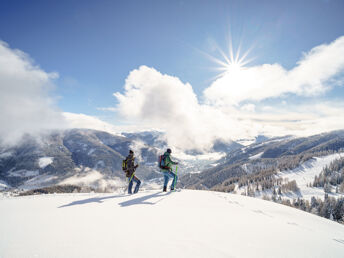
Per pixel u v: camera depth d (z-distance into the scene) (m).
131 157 7.73
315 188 158.38
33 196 6.54
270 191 158.00
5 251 2.06
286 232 3.83
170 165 8.04
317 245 3.21
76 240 2.48
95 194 7.18
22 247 2.19
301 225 5.26
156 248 2.37
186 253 2.29
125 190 8.42
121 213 4.12
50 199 5.75
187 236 2.93
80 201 5.45
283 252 2.66
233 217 4.55
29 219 3.49
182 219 3.93
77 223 3.29
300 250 2.82
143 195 6.80
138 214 4.11
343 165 184.50
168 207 5.00
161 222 3.60
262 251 2.60
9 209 4.36
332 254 2.83
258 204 7.28
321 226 5.86
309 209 83.25
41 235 2.63
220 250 2.48
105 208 4.56
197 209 5.03
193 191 8.54
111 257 2.03
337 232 5.48
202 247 2.52
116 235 2.76
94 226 3.14
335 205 71.94
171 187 8.12
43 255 1.99
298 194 148.75
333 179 162.00
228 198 7.52
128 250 2.26
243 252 2.49
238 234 3.27
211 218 4.24
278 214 6.26
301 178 191.75
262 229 3.78
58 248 2.20
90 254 2.08
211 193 8.34
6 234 2.64
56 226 3.08
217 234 3.15
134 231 2.98
